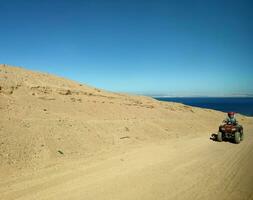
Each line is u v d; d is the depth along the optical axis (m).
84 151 12.52
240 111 98.31
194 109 40.03
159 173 9.91
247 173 10.59
